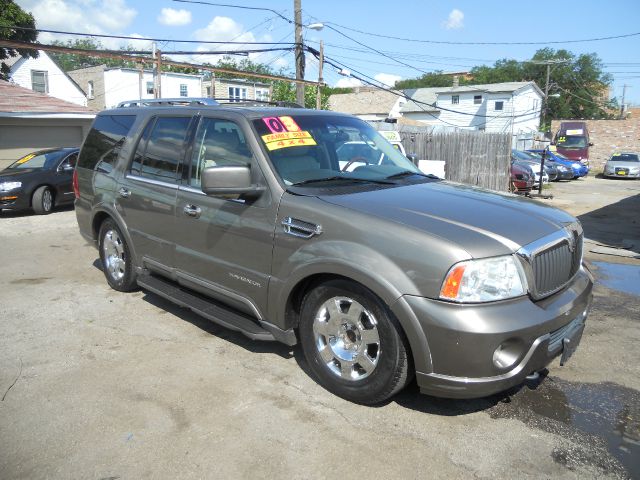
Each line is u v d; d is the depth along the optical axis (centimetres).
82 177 581
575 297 333
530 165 2144
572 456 293
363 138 454
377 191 370
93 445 301
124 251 532
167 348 428
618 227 1098
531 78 7075
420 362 297
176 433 312
